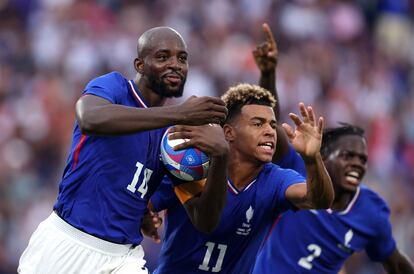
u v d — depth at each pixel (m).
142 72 16.45
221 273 18.12
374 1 58.97
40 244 16.50
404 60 58.03
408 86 56.53
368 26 58.56
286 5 54.62
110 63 48.19
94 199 16.28
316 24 55.22
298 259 21.38
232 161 17.52
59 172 42.84
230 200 17.53
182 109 15.00
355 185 21.31
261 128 17.30
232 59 49.81
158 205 18.03
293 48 53.25
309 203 17.12
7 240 39.22
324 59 53.19
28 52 48.53
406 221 43.16
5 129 44.06
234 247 17.89
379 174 47.47
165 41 16.23
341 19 56.59
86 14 49.81
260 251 21.38
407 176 48.59
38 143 43.78
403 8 59.91
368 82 54.12
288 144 19.80
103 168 16.22
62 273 16.23
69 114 44.91
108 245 16.31
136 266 16.55
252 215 17.69
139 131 14.95
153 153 16.75
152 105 16.61
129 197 16.42
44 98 45.06
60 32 48.75
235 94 17.52
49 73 47.06
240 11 53.19
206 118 15.10
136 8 51.25
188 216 17.48
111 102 15.80
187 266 18.09
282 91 49.28
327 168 21.39
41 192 41.50
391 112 52.78
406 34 59.31
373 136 50.00
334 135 21.47
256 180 17.80
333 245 21.53
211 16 52.19
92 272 16.22
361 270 38.28
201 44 50.19
